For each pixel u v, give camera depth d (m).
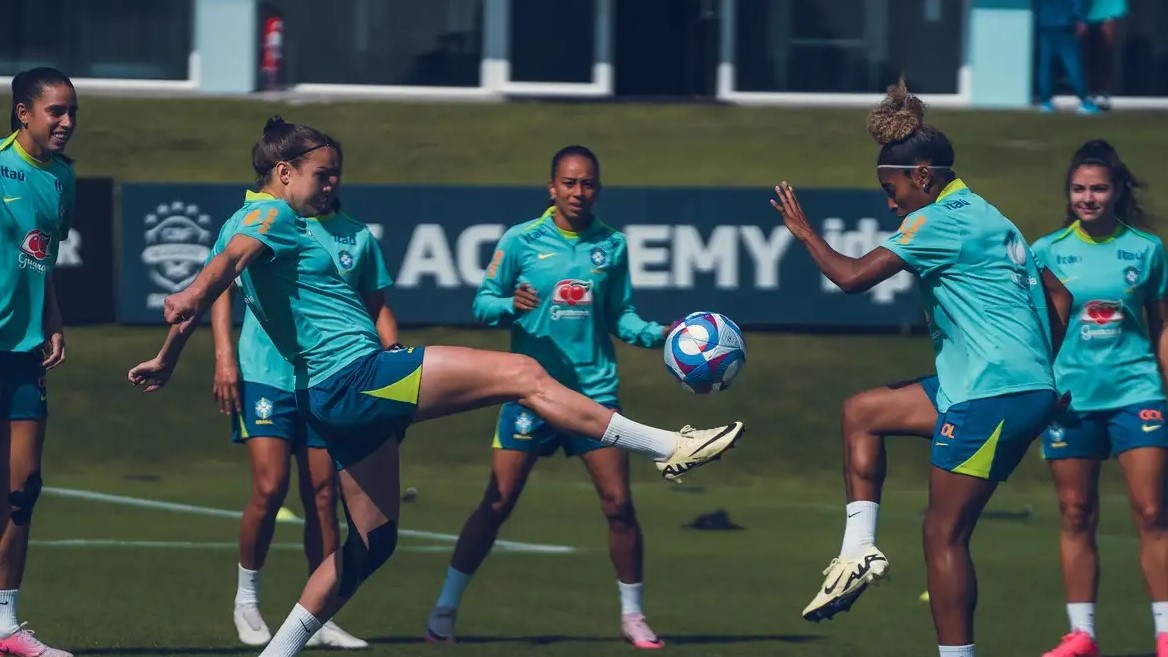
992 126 71.25
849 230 52.28
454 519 40.59
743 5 77.25
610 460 26.30
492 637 26.84
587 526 39.72
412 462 49.03
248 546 25.64
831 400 50.88
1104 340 25.03
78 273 52.94
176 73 75.88
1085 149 25.56
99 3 75.62
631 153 66.75
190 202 52.94
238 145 66.62
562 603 30.16
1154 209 62.50
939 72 77.44
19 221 22.97
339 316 20.58
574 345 27.11
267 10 75.56
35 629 26.45
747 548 36.94
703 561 35.19
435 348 20.66
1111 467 49.16
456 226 52.34
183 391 51.75
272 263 20.28
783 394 51.22
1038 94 77.31
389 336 26.05
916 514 42.47
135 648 25.00
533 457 26.42
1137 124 71.94
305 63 76.31
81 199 52.72
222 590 30.67
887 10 77.19
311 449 25.81
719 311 52.69
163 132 67.25
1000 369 20.53
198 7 74.25
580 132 69.06
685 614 29.25
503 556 35.34
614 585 32.12
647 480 48.06
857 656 25.47
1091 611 24.92
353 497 20.94
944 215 20.97
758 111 72.56
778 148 67.69
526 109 71.62
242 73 74.56
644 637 26.20
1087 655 24.73
